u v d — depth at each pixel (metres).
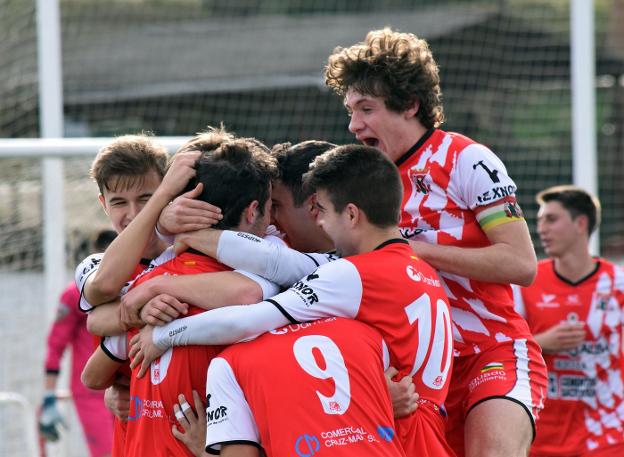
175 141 22.80
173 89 50.50
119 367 12.46
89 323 12.09
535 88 46.88
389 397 11.08
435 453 11.55
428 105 13.69
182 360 11.26
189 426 11.25
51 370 22.62
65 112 48.72
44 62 28.06
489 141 45.19
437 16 54.84
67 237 26.83
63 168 26.23
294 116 49.28
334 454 10.49
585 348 20.83
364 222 11.59
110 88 50.28
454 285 13.82
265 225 11.84
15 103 38.91
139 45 57.44
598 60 49.34
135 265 11.70
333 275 11.19
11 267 28.56
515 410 13.15
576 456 20.70
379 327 11.27
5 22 39.59
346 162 11.60
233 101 51.03
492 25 48.69
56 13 28.09
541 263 21.97
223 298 11.15
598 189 44.34
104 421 22.30
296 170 12.41
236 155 11.77
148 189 13.08
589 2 28.25
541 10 50.81
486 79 47.50
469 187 13.47
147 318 11.27
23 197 28.20
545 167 43.44
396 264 11.45
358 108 13.73
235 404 10.77
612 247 42.28
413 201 13.80
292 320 11.03
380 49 13.46
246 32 60.34
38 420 23.27
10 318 28.91
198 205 11.46
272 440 10.57
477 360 13.84
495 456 12.85
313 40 57.78
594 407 20.72
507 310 14.08
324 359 10.79
